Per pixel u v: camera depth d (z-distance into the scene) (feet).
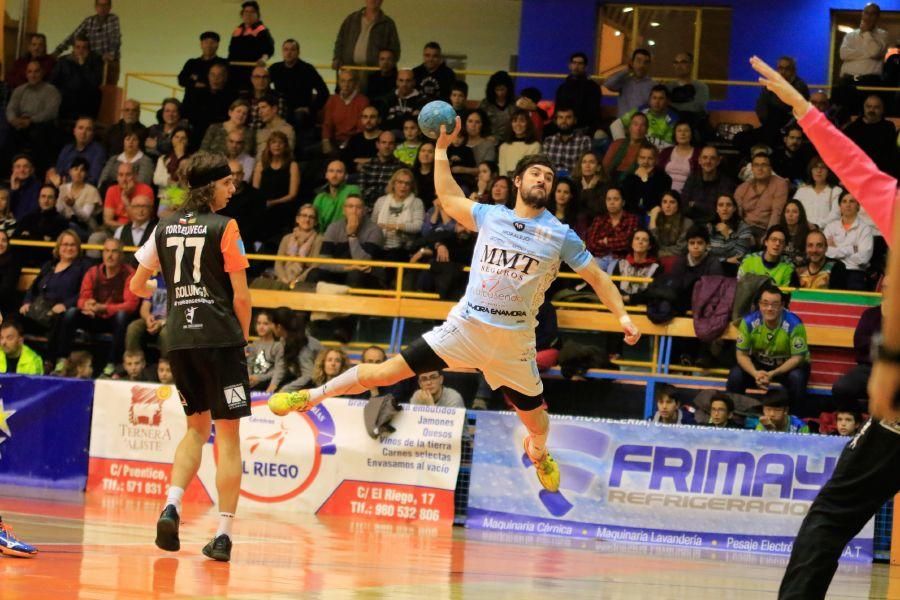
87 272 76.69
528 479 58.18
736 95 109.81
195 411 35.53
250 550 38.42
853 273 74.43
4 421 64.85
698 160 84.53
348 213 80.02
